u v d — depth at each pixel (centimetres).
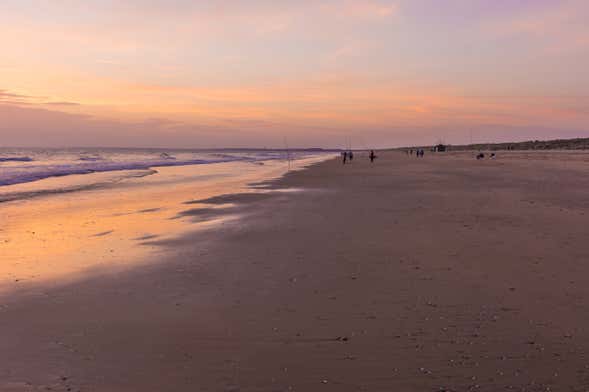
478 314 574
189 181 3300
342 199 1892
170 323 568
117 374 438
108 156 12175
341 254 908
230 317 584
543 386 401
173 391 404
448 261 839
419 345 488
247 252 949
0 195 2297
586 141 13650
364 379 418
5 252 1004
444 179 3003
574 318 556
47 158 9412
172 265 859
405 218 1343
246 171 4856
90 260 917
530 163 5369
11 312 617
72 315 602
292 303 631
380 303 622
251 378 425
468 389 397
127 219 1478
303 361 457
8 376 436
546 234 1072
